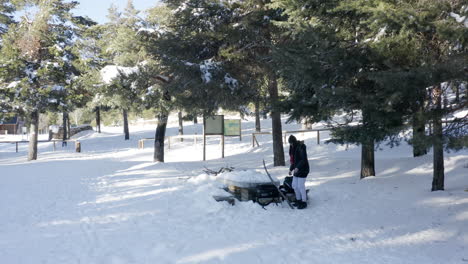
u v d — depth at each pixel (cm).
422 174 1022
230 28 1200
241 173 822
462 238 540
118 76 1432
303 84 690
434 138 529
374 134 617
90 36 2255
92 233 587
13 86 2016
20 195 945
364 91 646
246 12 1228
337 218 668
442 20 540
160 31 1368
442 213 658
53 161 2038
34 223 654
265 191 762
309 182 1075
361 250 507
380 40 613
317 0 698
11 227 629
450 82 557
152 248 512
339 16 727
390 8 573
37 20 2105
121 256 480
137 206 781
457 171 990
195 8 1238
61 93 2145
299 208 736
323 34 689
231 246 522
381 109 563
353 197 821
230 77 1231
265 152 1942
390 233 579
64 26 2248
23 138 4375
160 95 1476
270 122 3609
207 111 1374
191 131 3600
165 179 1150
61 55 2122
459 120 589
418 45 621
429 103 588
